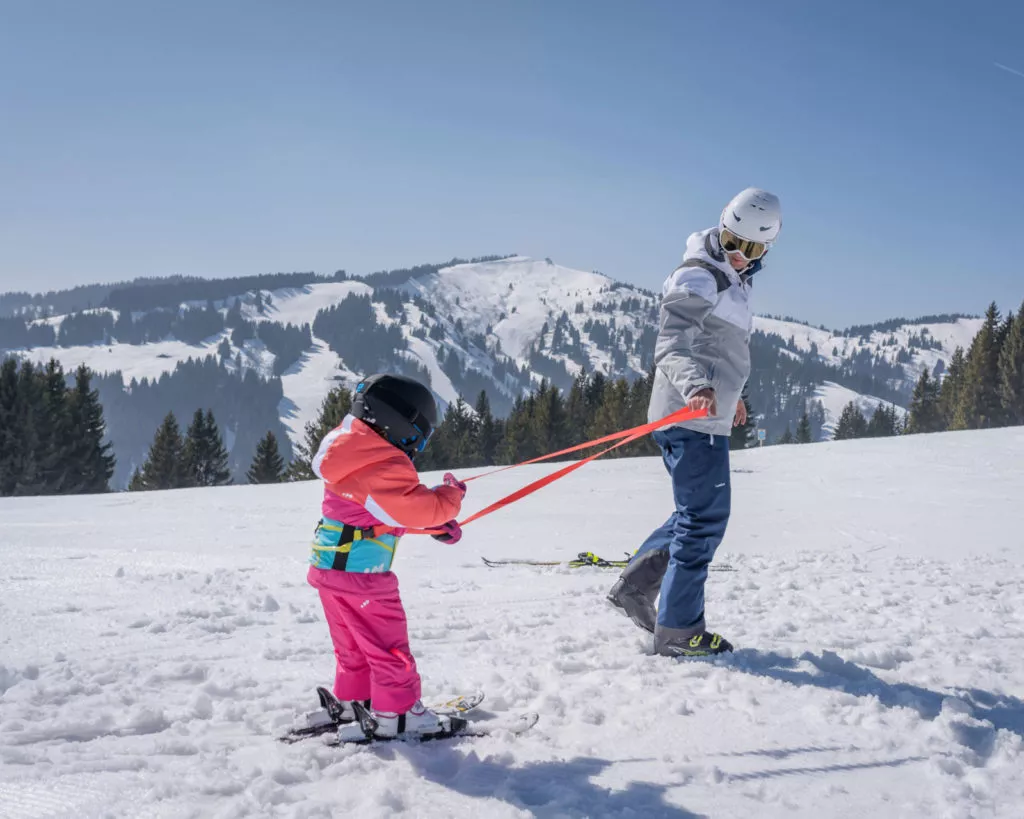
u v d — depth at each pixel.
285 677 3.46
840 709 3.02
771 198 3.70
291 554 7.32
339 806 2.25
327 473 2.65
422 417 2.70
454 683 3.40
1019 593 5.47
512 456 61.28
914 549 7.65
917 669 3.64
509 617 4.60
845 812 2.25
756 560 6.88
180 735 2.77
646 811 2.23
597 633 4.20
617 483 14.15
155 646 3.94
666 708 3.05
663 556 4.02
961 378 68.00
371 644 2.72
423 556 7.21
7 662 3.59
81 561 6.57
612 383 63.94
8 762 2.49
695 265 3.77
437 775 2.48
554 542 8.17
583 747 2.70
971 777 2.43
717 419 3.74
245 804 2.21
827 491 12.25
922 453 16.83
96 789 2.31
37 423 44.91
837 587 5.68
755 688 3.26
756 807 2.28
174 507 11.79
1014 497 11.38
